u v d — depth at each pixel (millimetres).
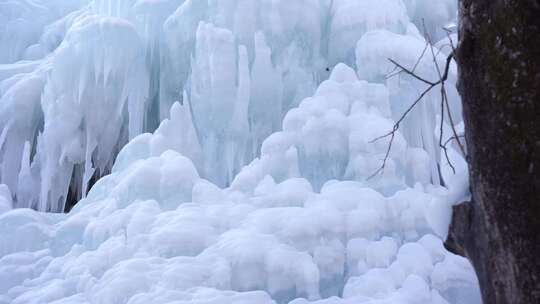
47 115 7617
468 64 2236
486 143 2172
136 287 4602
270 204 5555
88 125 7629
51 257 5945
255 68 6758
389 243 4973
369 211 5121
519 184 2021
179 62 7352
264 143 6098
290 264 4723
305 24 6902
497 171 2121
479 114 2199
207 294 4430
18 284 5590
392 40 6375
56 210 7852
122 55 7410
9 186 8031
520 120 2000
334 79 6328
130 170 6312
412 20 7848
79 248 5809
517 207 2037
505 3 2033
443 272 4664
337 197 5305
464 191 2666
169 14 7781
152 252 5074
